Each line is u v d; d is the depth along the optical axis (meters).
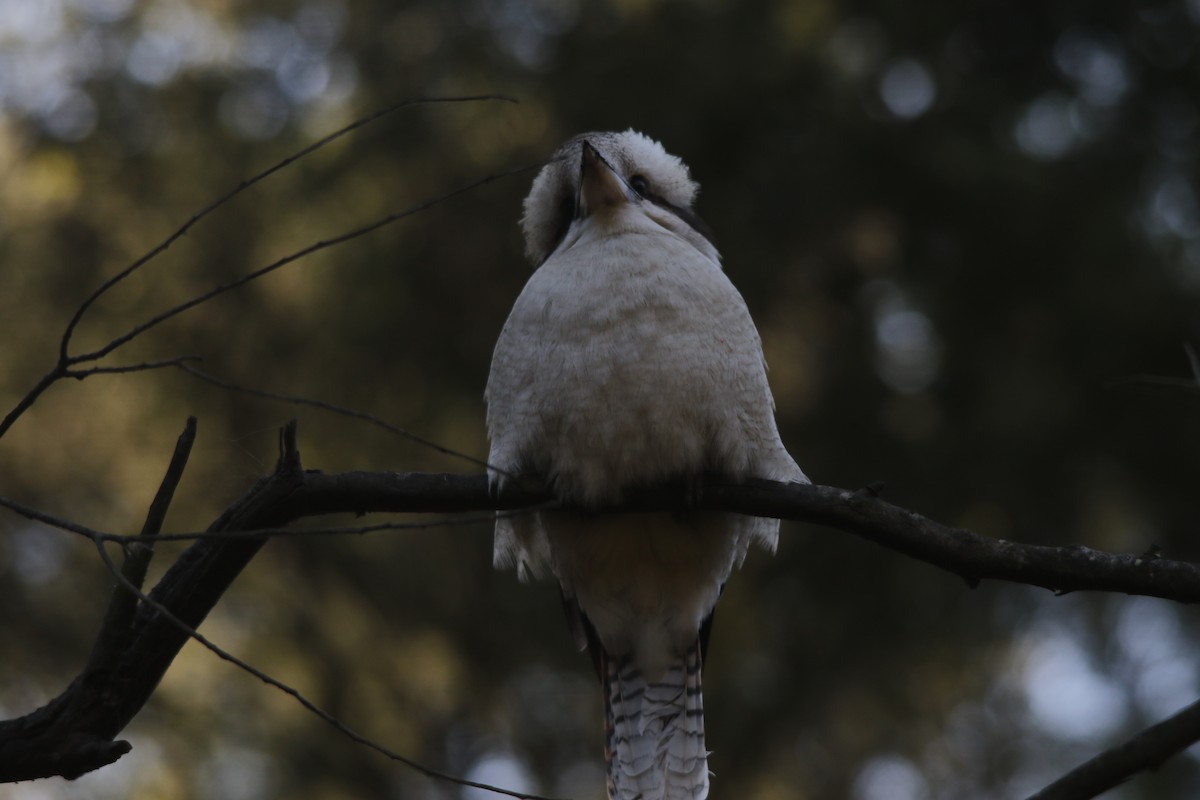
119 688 4.20
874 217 14.33
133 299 13.95
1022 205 13.98
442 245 14.04
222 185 14.40
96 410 13.54
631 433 5.23
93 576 13.31
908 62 14.55
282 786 13.51
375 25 14.52
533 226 7.13
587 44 13.90
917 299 14.66
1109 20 15.01
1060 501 14.13
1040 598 14.27
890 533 4.66
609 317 5.27
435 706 14.56
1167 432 13.80
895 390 14.36
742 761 14.12
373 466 13.98
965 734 14.88
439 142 14.20
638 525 5.56
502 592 14.66
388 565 14.70
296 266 13.99
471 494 4.82
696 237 6.26
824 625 14.22
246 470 4.96
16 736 4.07
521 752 14.62
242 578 14.23
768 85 13.45
